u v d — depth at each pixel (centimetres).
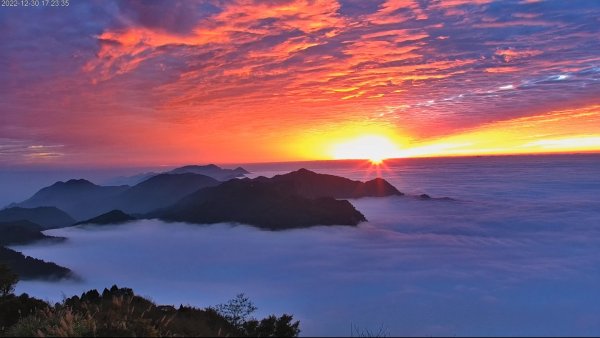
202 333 1118
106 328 1063
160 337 1045
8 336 1260
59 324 1187
